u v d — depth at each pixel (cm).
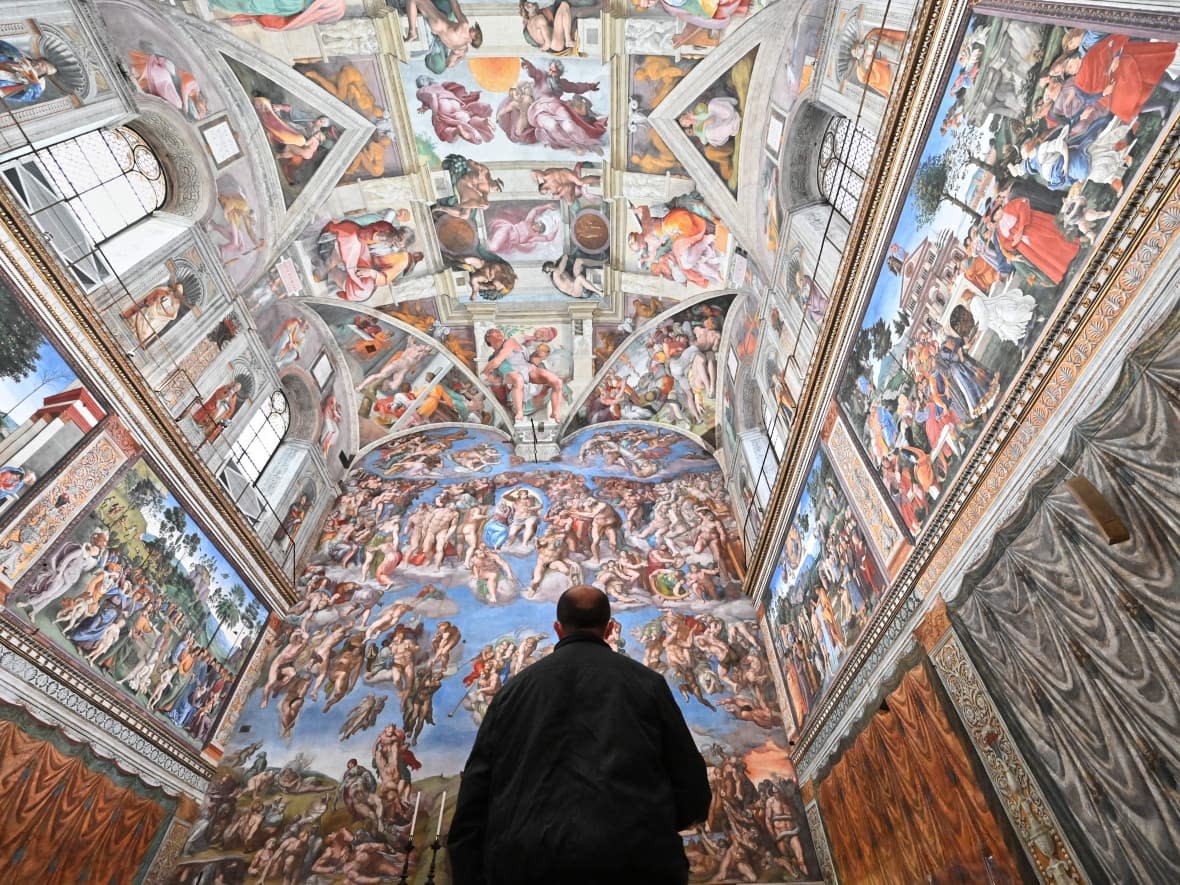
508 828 173
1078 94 544
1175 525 455
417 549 1525
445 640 1323
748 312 1456
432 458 1783
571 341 1766
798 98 1080
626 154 1391
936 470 758
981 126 664
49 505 864
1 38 838
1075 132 547
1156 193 477
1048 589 580
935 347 755
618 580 1448
